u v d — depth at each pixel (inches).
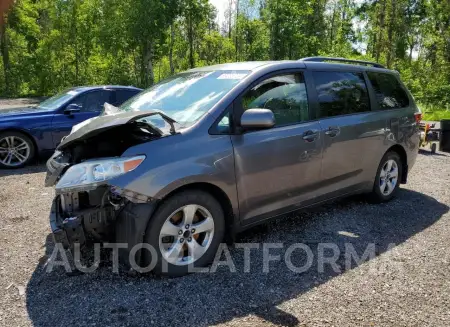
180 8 1035.3
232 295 116.1
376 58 1380.4
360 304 112.4
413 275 129.8
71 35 1120.8
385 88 203.2
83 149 129.3
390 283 124.5
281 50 1133.7
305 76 162.9
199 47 1481.3
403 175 213.8
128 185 112.9
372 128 184.7
